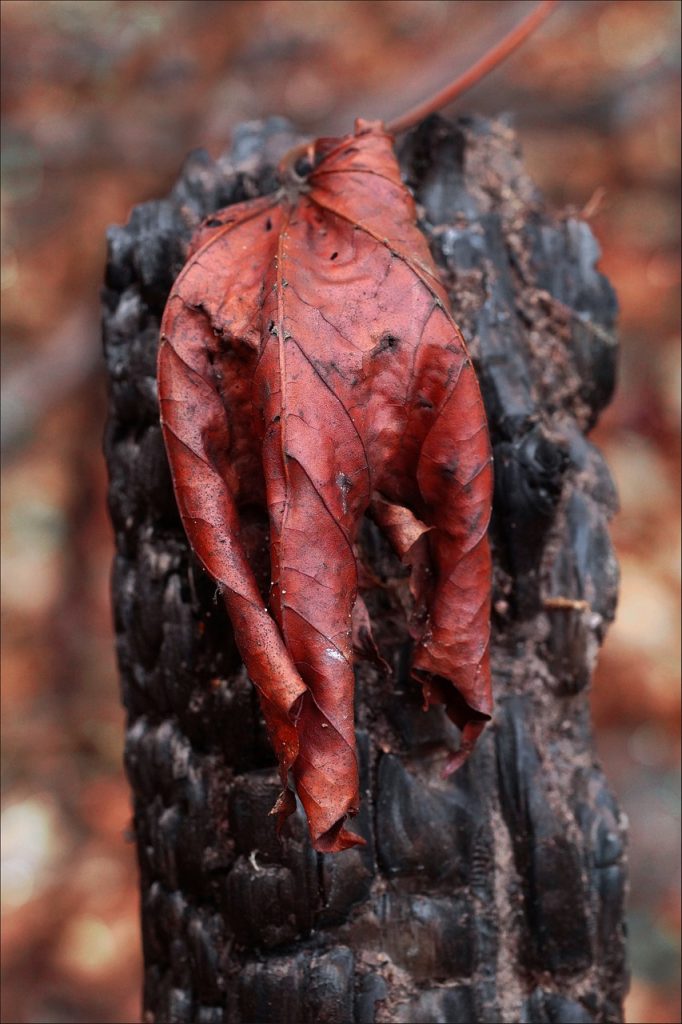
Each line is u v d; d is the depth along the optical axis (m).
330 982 0.41
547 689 0.43
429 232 0.43
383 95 1.16
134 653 0.44
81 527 1.38
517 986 0.42
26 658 1.31
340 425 0.38
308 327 0.38
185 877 0.43
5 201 1.26
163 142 1.21
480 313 0.43
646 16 1.34
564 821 0.43
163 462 0.42
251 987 0.41
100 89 1.25
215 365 0.39
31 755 1.21
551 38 1.29
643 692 1.07
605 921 0.43
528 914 0.42
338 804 0.37
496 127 0.46
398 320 0.39
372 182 0.40
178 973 0.43
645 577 1.10
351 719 0.37
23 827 1.11
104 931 1.01
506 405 0.42
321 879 0.41
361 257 0.39
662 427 1.22
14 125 1.23
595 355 0.45
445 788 0.42
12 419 1.25
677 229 1.35
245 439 0.39
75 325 1.26
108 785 1.18
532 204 0.46
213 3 1.27
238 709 0.41
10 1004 0.95
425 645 0.39
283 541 0.37
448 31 1.28
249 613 0.38
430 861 0.42
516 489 0.42
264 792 0.41
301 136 0.46
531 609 0.43
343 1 1.29
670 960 0.94
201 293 0.39
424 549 0.39
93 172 1.24
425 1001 0.42
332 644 0.37
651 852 1.04
